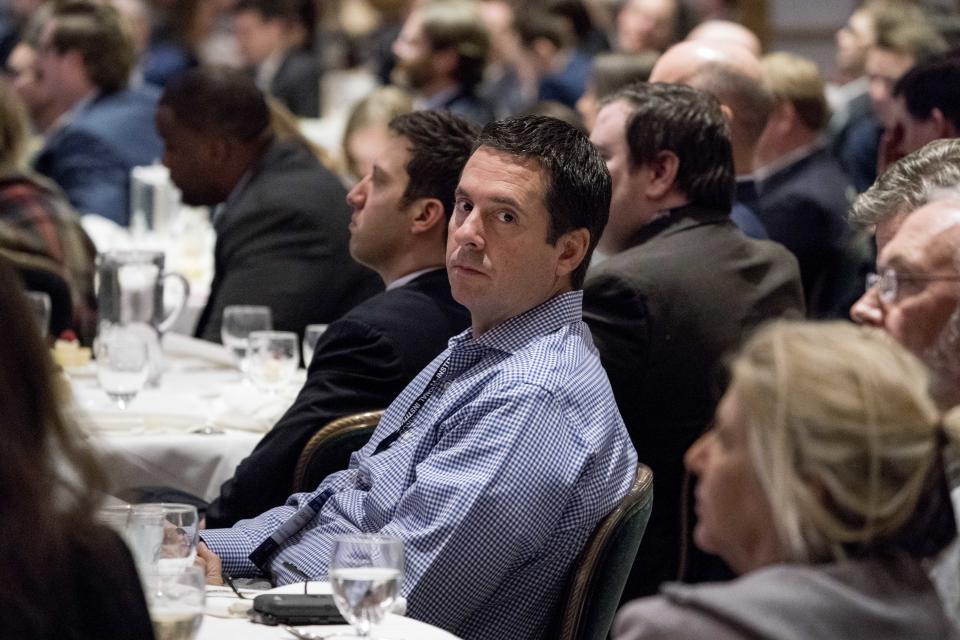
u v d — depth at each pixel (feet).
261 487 21.11
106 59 45.01
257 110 30.89
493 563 16.05
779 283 21.77
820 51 68.74
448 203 21.65
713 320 20.84
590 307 20.85
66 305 29.78
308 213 29.96
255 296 29.68
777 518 10.21
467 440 16.42
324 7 89.20
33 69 47.57
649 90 22.27
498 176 17.42
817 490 10.20
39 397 10.25
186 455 22.12
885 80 42.65
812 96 35.78
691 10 66.03
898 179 17.20
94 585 10.25
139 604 10.48
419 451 17.15
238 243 30.14
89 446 10.52
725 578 19.83
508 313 17.67
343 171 40.04
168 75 67.36
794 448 10.21
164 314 25.85
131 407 23.20
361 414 20.35
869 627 9.98
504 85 73.46
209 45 77.10
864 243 31.07
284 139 31.71
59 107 45.47
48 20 45.98
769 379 10.37
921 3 53.21
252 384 24.79
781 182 36.01
